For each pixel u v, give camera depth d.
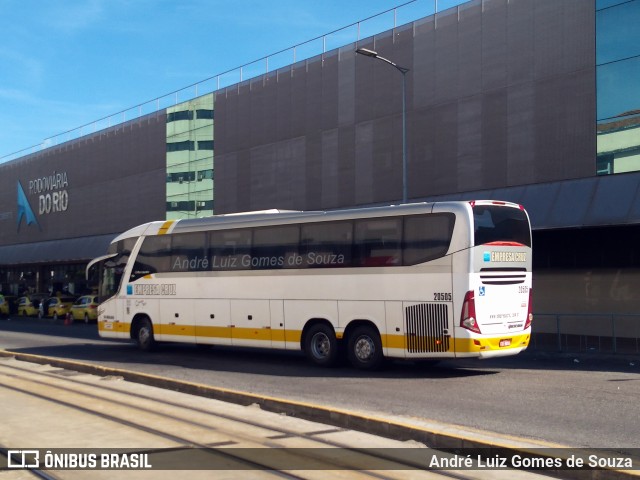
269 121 36.25
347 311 15.98
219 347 22.88
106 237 48.56
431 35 28.67
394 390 13.34
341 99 32.28
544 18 25.08
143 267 20.95
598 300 24.27
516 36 25.84
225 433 9.56
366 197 30.89
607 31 23.42
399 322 15.10
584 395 12.61
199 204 41.38
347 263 16.09
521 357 20.08
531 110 25.22
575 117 24.05
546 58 24.94
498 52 26.36
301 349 16.88
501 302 14.79
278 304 17.31
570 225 22.53
